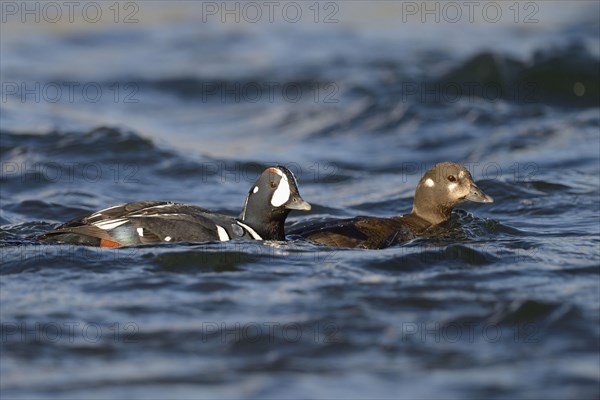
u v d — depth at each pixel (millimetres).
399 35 32906
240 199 19328
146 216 13805
